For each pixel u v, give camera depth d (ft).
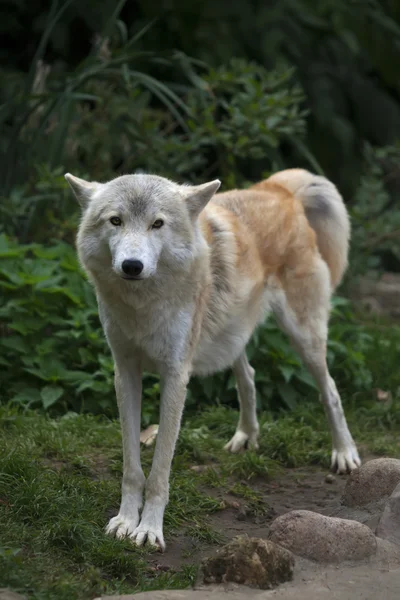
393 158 52.90
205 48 58.49
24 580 19.71
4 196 43.80
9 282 35.96
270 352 36.58
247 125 43.83
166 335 24.62
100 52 47.78
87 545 22.53
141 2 58.34
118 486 27.07
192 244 24.11
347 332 41.75
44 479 25.94
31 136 46.65
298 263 30.60
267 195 30.55
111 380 34.12
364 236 48.80
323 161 65.16
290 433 32.89
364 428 35.24
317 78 64.34
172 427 24.76
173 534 25.00
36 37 61.57
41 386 34.37
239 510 26.99
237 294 27.76
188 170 47.42
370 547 21.43
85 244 24.09
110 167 48.93
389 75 66.64
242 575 19.80
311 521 21.56
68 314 36.11
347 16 61.62
